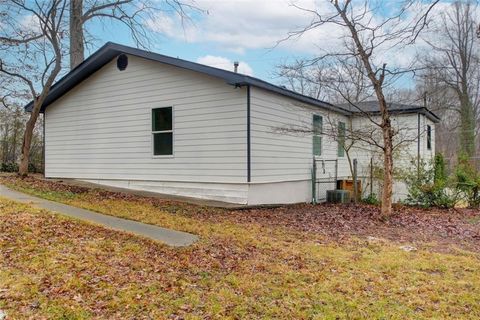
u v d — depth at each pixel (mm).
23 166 13211
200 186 10211
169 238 6047
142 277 4312
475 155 24047
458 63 20109
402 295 4188
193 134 10289
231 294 4016
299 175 11898
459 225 8625
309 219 8773
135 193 10656
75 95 12586
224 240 6141
